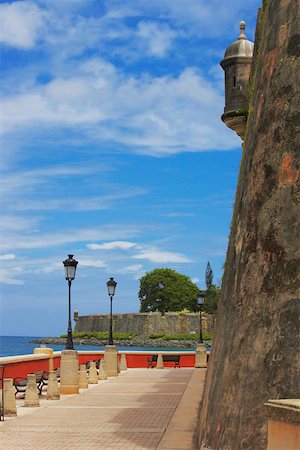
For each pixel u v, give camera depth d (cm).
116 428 1495
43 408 1911
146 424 1559
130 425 1543
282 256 884
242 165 1119
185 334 13312
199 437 1130
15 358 2481
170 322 13688
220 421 928
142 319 13862
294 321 838
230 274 1041
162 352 4000
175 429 1414
